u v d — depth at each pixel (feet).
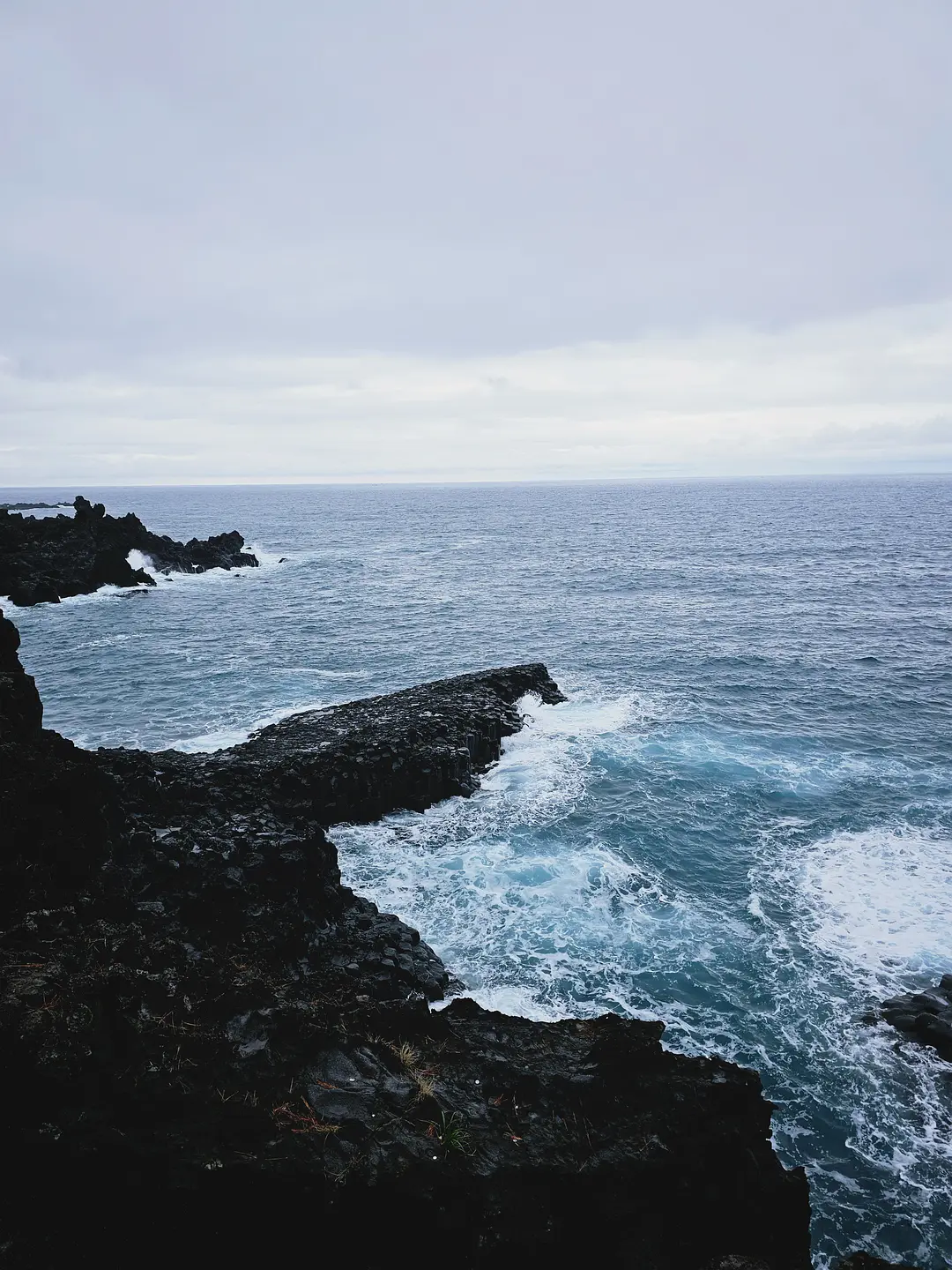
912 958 69.97
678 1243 38.86
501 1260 35.27
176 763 96.48
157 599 268.62
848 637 191.21
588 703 141.90
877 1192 49.52
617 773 109.40
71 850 58.08
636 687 152.56
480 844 90.53
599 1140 40.88
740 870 84.84
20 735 73.10
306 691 155.33
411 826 94.68
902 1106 55.16
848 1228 47.44
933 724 128.47
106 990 40.06
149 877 63.67
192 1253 32.17
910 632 193.88
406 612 238.48
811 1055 59.47
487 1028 51.65
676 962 69.92
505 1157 38.42
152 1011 42.22
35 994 38.17
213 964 52.26
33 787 58.59
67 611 247.09
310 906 67.82
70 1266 29.43
